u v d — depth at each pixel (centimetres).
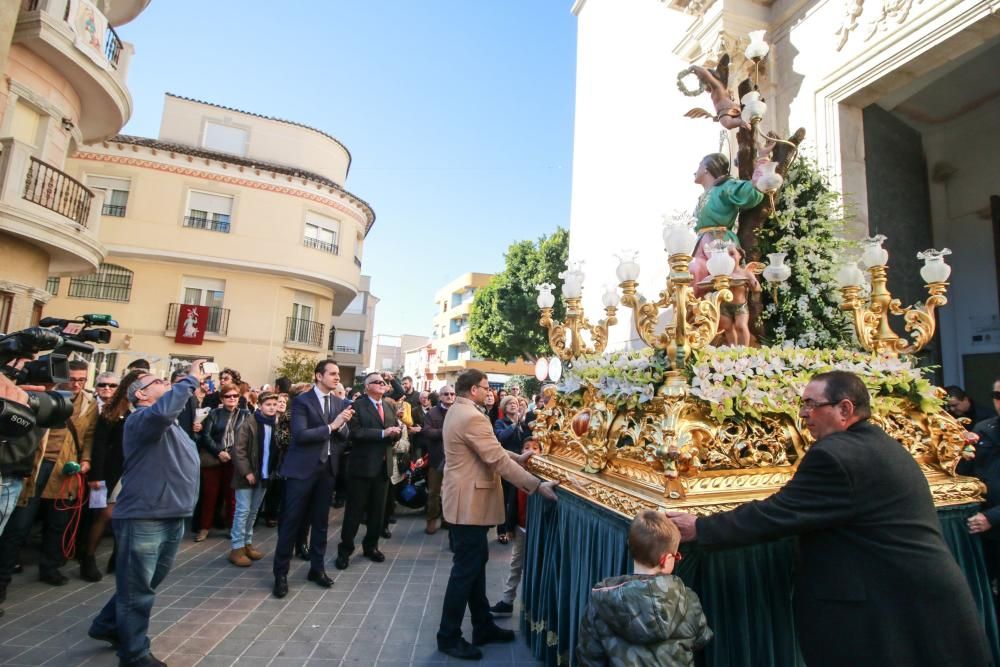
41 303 1009
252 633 367
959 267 661
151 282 1856
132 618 304
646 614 192
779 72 619
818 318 379
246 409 654
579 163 1068
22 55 917
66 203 1011
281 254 1970
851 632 181
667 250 244
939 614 178
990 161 638
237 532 520
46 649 335
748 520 195
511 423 661
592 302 958
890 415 279
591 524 274
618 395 260
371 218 2439
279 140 2159
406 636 369
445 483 349
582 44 1105
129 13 1266
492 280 2947
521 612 376
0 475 269
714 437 234
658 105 805
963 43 462
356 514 521
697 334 248
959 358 657
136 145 1812
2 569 395
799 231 396
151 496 308
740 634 220
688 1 689
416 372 5522
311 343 2131
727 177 353
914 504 188
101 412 464
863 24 529
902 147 665
